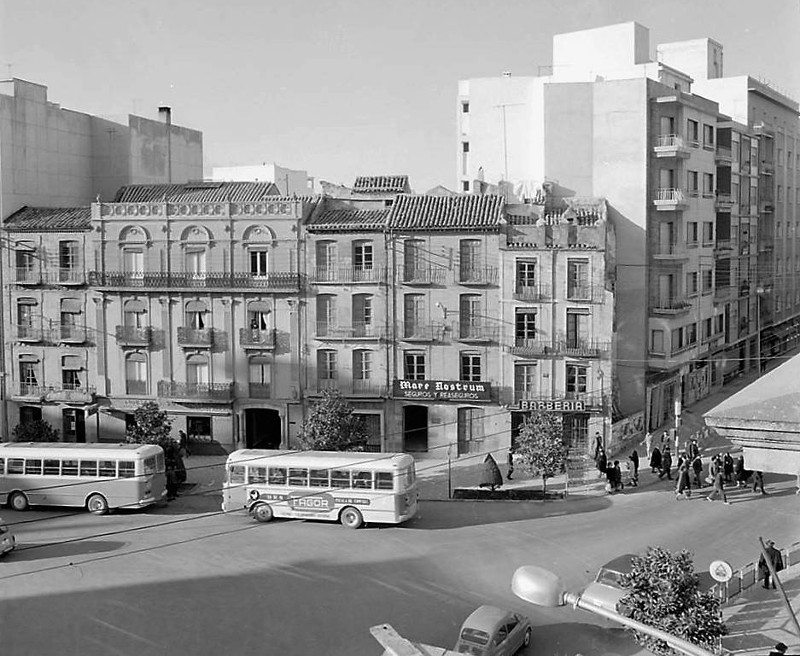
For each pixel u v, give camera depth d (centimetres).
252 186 6925
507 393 5766
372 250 5841
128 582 3712
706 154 7156
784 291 9588
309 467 4503
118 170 7225
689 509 4609
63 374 6266
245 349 6016
